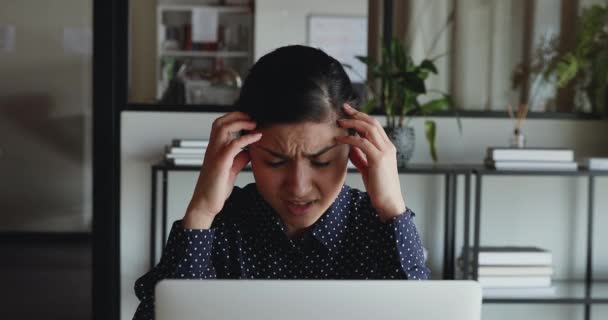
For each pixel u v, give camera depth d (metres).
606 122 3.63
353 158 1.34
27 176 6.68
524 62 3.67
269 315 0.92
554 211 3.58
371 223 1.36
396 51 3.25
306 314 0.92
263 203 1.33
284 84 1.16
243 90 1.23
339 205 1.35
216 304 0.92
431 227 3.52
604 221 3.60
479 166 3.31
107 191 3.43
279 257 1.36
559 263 3.59
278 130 1.17
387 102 3.28
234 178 1.29
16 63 6.62
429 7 3.65
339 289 0.92
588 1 3.67
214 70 3.98
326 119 1.17
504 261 3.15
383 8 3.66
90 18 6.62
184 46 4.80
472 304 0.94
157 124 3.48
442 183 3.52
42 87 6.64
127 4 3.50
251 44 5.12
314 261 1.36
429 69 3.25
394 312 0.93
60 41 6.62
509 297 3.14
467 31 3.65
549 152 3.17
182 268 1.26
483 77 3.66
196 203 1.26
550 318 3.57
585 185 3.58
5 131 6.64
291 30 5.33
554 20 3.67
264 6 5.21
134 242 3.49
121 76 3.48
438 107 3.33
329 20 5.41
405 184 3.52
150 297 1.29
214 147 1.23
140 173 3.48
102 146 3.42
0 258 5.83
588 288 3.33
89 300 4.61
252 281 0.92
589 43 3.65
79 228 6.73
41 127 6.66
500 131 3.59
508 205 3.56
